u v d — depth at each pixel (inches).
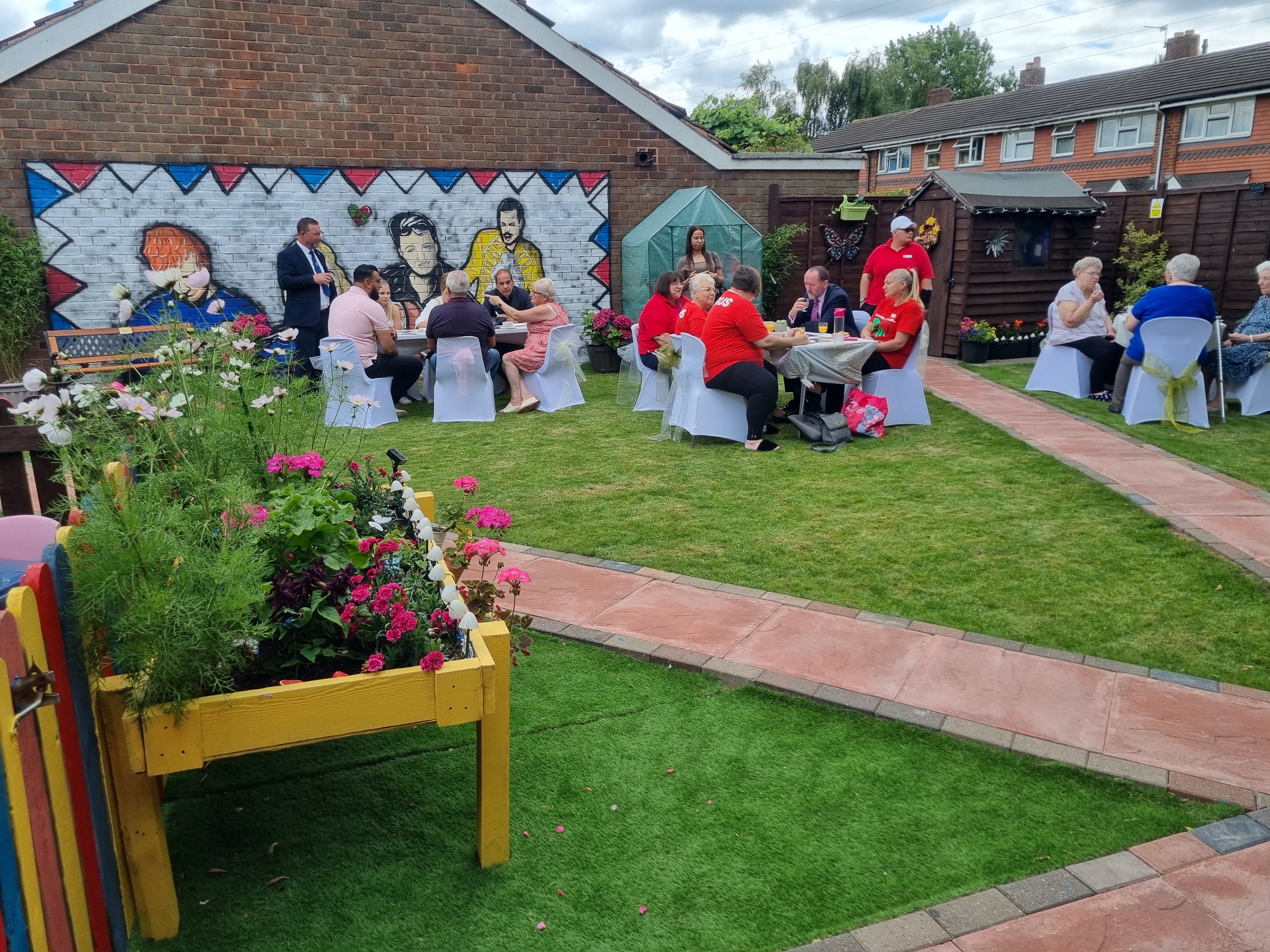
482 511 119.3
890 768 112.9
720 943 85.1
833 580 172.7
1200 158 872.3
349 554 98.1
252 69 366.0
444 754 116.9
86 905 72.7
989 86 2229.3
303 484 119.0
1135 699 127.9
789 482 238.4
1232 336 301.7
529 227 424.5
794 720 123.9
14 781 59.2
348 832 101.4
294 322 336.5
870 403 284.8
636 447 279.0
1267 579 167.0
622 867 95.7
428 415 335.9
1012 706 126.0
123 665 81.0
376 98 386.6
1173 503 210.5
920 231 446.9
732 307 267.3
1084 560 180.2
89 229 354.6
